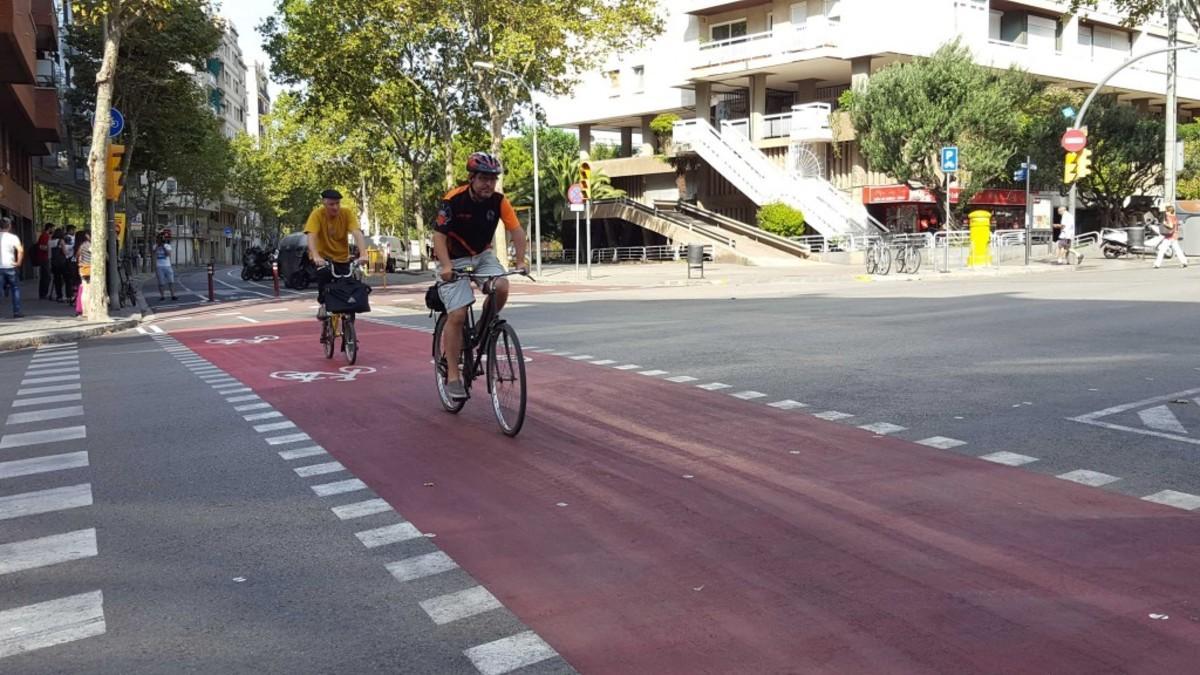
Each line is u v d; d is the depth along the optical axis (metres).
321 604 3.99
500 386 7.16
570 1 35.09
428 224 69.88
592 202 51.47
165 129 42.66
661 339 12.80
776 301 19.42
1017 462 5.99
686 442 6.73
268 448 6.90
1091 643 3.44
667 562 4.36
